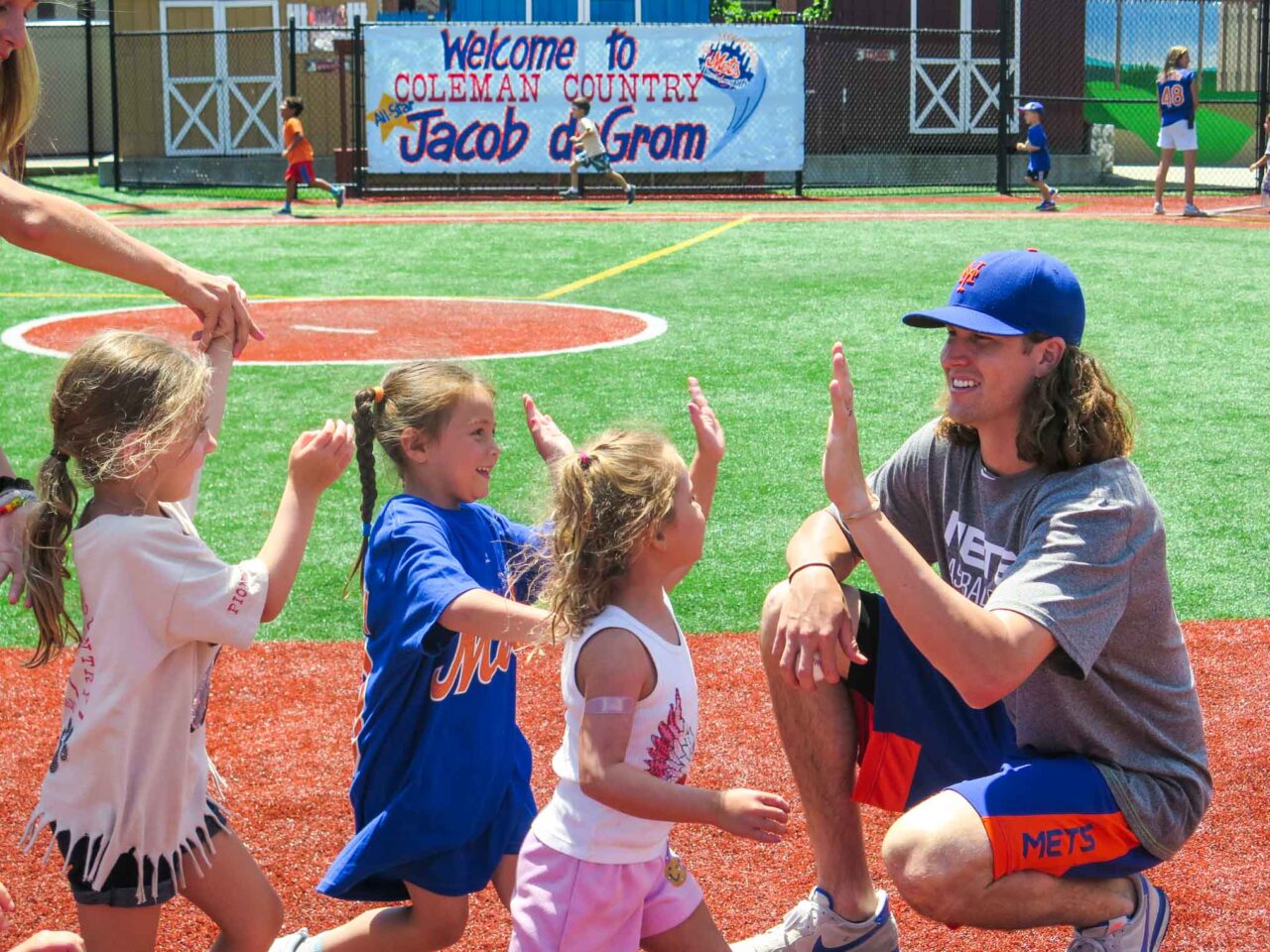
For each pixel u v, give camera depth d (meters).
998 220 18.53
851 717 3.25
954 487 3.29
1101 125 25.34
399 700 3.04
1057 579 2.86
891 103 24.41
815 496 7.19
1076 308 3.03
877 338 11.02
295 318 12.10
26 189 3.11
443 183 22.86
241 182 24.17
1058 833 2.90
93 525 2.75
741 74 21.92
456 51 21.61
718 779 4.29
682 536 2.80
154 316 12.39
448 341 11.05
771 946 3.28
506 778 3.14
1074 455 3.00
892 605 2.82
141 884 2.78
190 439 2.80
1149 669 3.03
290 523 2.96
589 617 2.78
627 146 22.00
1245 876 3.70
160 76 24.73
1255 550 6.41
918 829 2.88
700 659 5.24
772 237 17.00
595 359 10.36
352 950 3.13
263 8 24.62
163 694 2.79
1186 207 18.91
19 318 12.24
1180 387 9.40
